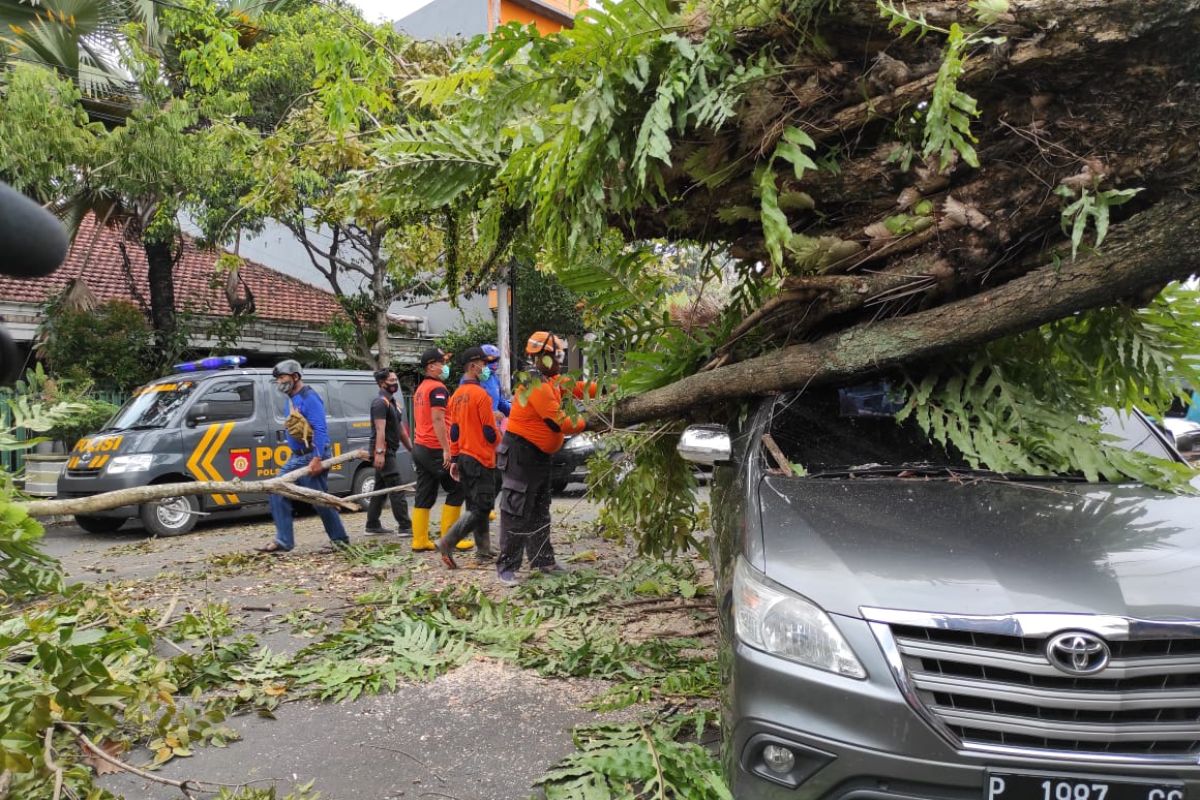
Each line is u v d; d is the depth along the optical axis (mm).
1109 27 2627
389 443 9328
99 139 11602
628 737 3350
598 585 5945
